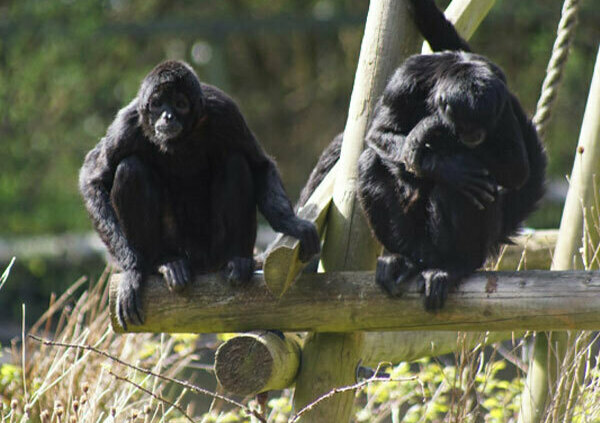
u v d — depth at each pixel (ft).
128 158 50.65
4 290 143.54
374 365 58.54
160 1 188.96
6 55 167.12
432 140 46.60
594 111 55.42
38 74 166.81
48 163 169.48
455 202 45.65
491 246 48.83
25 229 158.92
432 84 47.52
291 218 48.57
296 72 204.33
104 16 175.22
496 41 179.01
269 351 46.24
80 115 174.29
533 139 50.44
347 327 46.21
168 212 55.62
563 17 57.36
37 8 163.84
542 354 54.65
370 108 52.16
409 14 53.26
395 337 56.44
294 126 205.36
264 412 50.26
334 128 201.36
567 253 55.62
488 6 58.80
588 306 41.98
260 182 51.75
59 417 53.01
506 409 62.08
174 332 48.21
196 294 47.39
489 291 43.80
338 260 50.80
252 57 202.59
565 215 56.03
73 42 168.45
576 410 52.49
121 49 180.14
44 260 142.41
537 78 176.86
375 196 48.06
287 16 179.01
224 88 184.96
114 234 50.70
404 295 45.21
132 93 172.35
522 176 46.80
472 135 44.91
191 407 70.64
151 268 49.67
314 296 46.19
